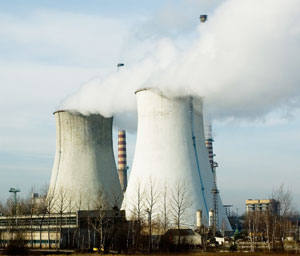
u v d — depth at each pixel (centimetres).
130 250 4906
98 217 5709
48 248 5438
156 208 6109
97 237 5625
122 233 5222
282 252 4616
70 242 5641
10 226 6072
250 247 5391
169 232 5509
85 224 5756
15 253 4781
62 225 5897
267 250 4972
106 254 4591
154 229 5684
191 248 5219
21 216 6319
